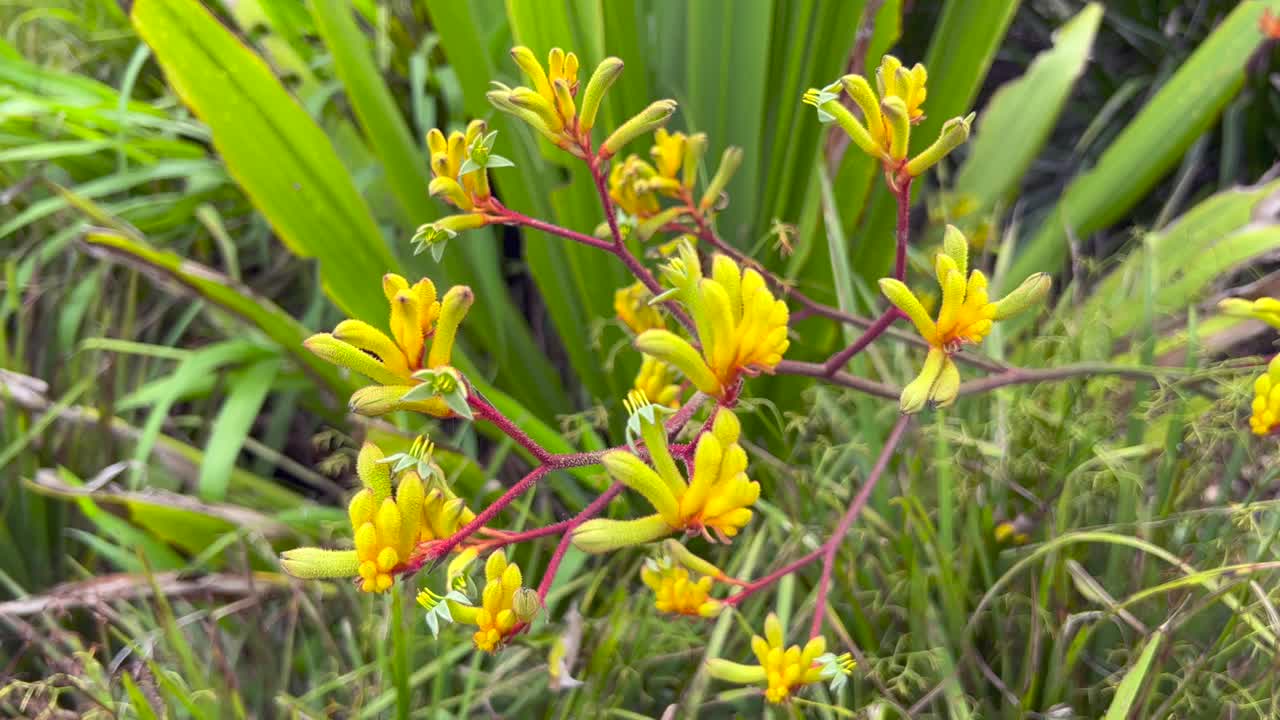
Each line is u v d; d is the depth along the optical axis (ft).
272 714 2.41
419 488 1.40
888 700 2.03
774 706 2.13
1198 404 2.59
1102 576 2.38
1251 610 2.00
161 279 2.50
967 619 2.29
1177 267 2.91
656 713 2.41
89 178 3.53
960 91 2.95
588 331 3.03
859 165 2.88
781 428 2.51
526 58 1.67
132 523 2.59
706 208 2.30
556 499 3.01
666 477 1.39
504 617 1.43
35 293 3.08
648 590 2.48
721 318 1.40
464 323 3.08
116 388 2.99
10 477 2.70
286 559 1.40
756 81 2.87
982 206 3.32
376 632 2.35
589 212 2.85
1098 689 2.19
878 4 2.76
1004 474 2.37
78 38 3.89
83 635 2.61
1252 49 3.03
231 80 2.59
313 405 3.06
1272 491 2.43
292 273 3.47
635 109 2.91
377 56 3.55
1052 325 2.68
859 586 2.34
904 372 2.73
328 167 2.71
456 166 1.71
